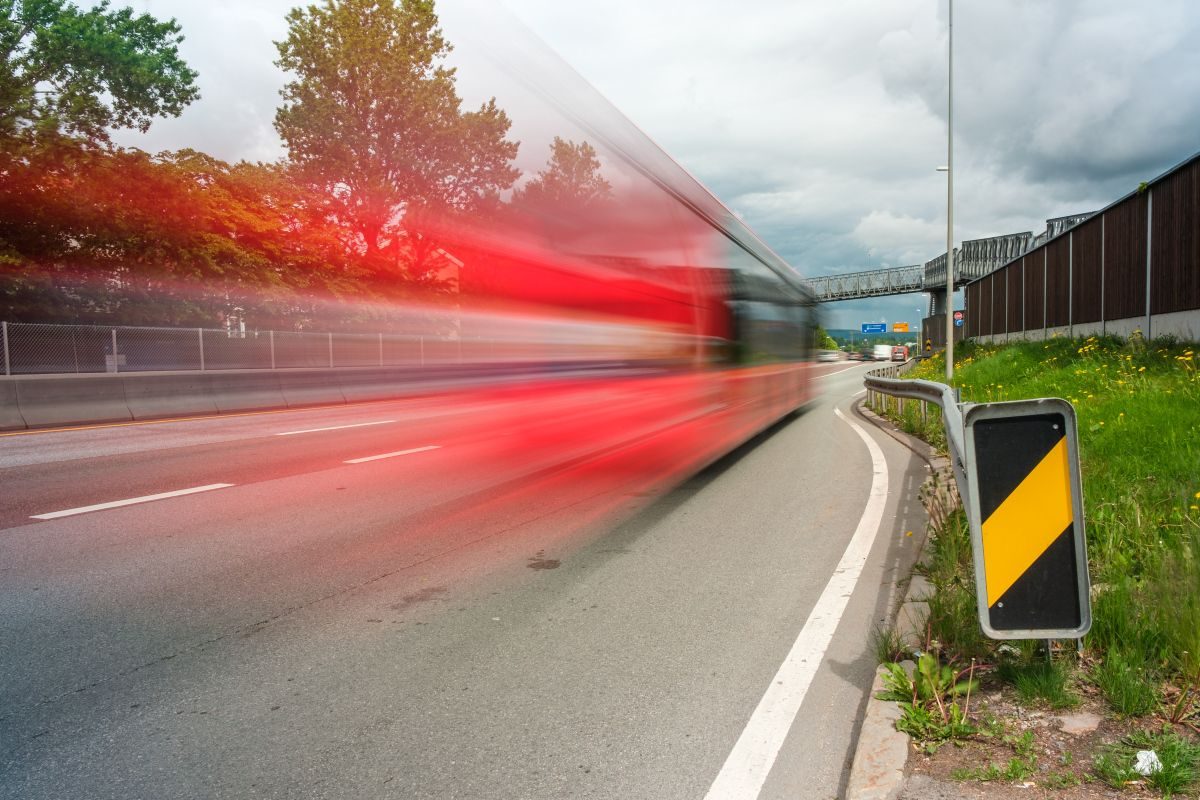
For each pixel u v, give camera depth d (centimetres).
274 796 259
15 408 1373
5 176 2798
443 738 298
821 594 478
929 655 326
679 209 809
